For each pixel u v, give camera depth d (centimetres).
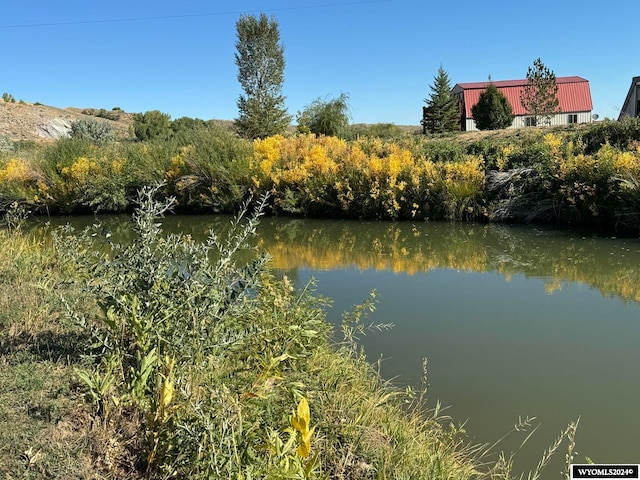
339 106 2691
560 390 445
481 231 1243
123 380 316
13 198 1870
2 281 557
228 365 365
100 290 344
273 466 237
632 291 724
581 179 1207
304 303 491
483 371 482
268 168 1703
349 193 1524
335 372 433
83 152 1978
